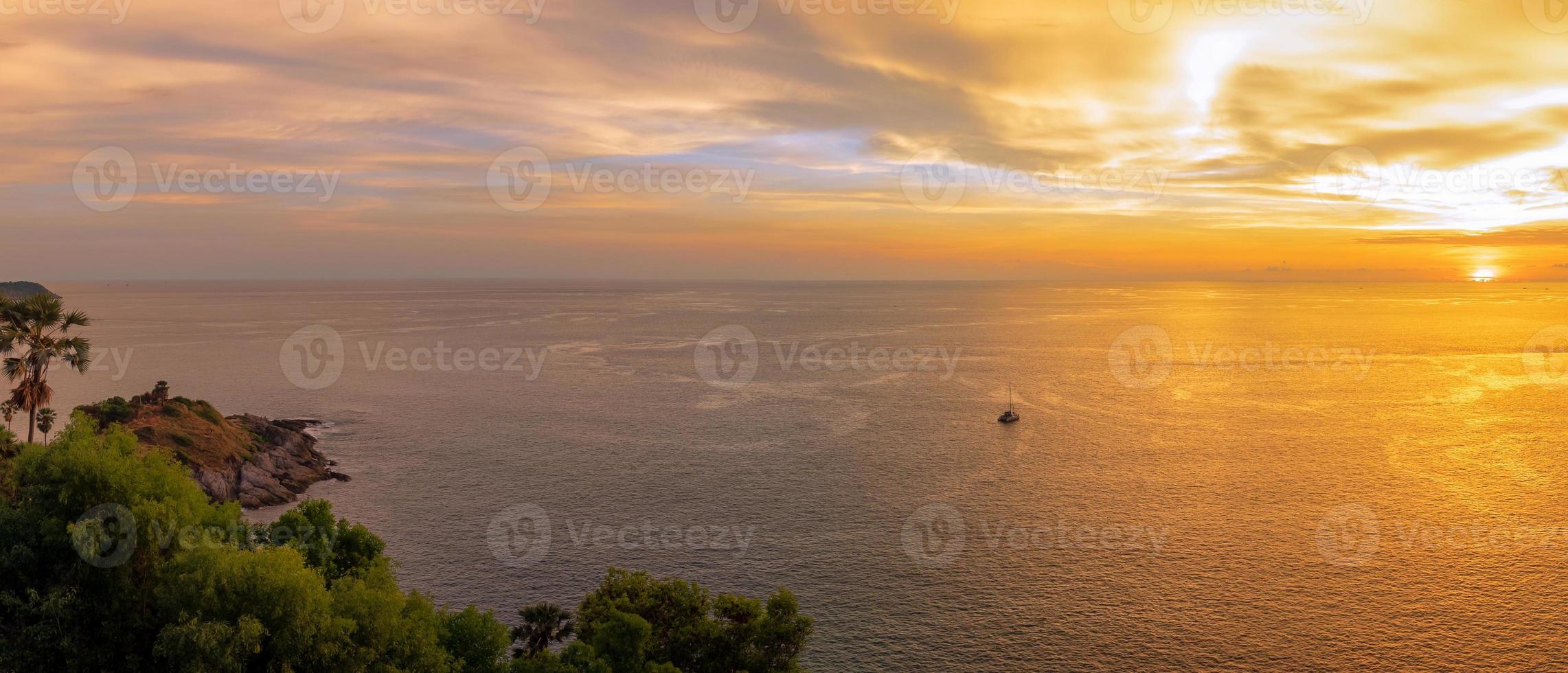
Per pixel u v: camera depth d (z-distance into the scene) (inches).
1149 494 3641.7
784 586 2701.8
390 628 1400.1
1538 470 4010.8
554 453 4439.0
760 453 4439.0
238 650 1202.6
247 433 4173.2
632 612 1605.6
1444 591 2610.7
